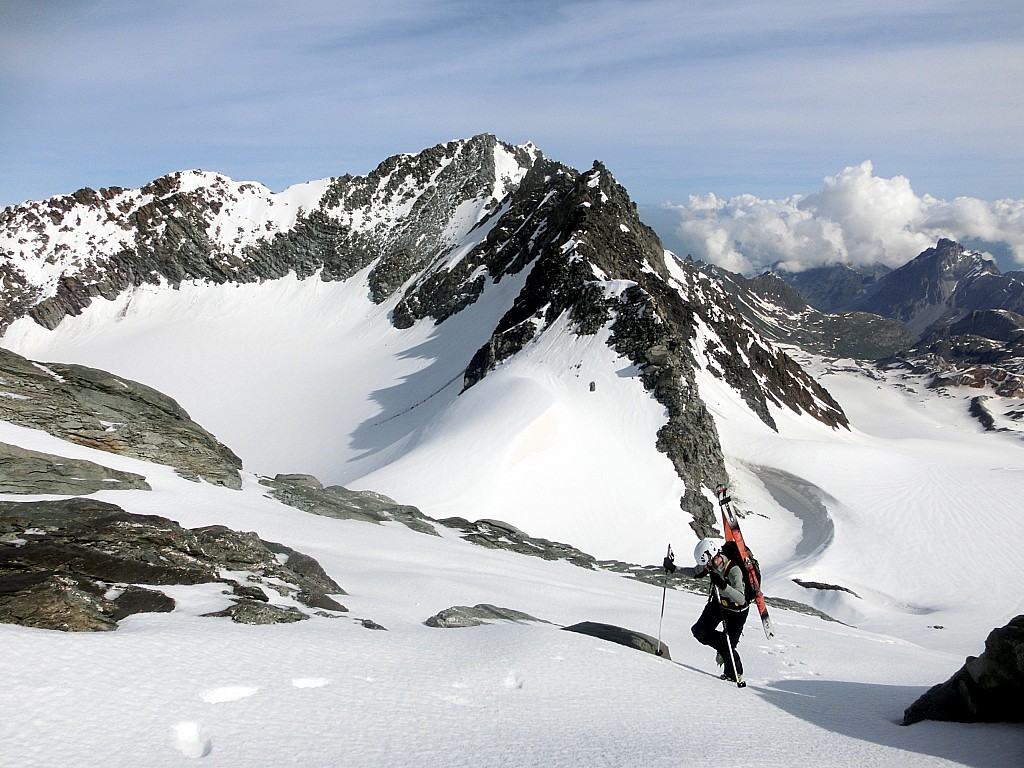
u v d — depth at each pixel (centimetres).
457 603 1614
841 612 4675
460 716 675
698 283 14288
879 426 16862
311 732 594
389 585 1714
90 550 1195
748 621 2245
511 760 578
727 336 11756
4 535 1239
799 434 9981
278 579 1391
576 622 1678
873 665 1611
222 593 1138
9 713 534
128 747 525
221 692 640
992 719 834
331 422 12419
